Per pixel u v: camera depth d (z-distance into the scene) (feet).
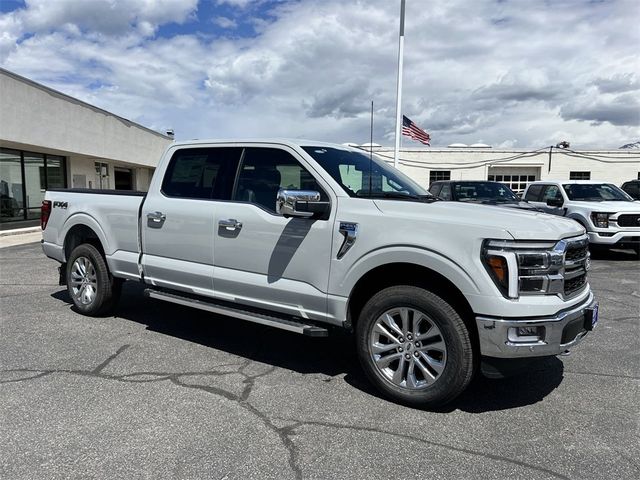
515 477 9.32
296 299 13.76
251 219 14.53
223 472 9.32
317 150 14.67
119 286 19.48
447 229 11.61
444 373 11.62
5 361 14.75
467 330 11.53
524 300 11.01
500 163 105.81
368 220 12.57
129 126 81.51
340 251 12.88
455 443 10.52
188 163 16.74
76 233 20.17
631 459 9.96
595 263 35.47
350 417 11.62
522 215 12.03
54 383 13.21
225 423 11.19
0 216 55.16
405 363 12.30
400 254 11.96
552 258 11.17
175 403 12.14
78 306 19.83
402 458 9.91
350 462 9.73
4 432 10.65
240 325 18.94
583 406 12.38
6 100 49.57
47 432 10.67
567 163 105.09
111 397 12.42
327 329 13.52
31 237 50.49
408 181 16.35
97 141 69.56
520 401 12.66
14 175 57.82
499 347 11.01
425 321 12.09
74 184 69.56
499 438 10.75
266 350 16.20
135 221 17.69
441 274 11.53
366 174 14.80
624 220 35.60
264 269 14.35
